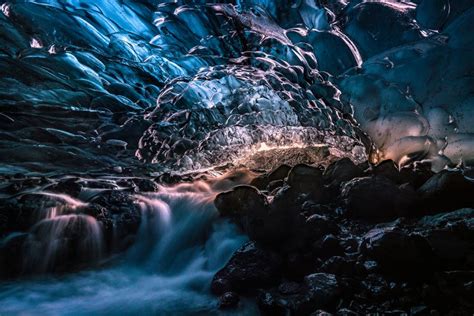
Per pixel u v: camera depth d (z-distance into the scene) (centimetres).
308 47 898
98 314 282
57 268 343
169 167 575
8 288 314
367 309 256
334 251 310
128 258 363
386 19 854
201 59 1014
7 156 527
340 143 615
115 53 962
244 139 632
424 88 569
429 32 820
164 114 738
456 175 355
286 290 286
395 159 557
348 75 668
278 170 445
